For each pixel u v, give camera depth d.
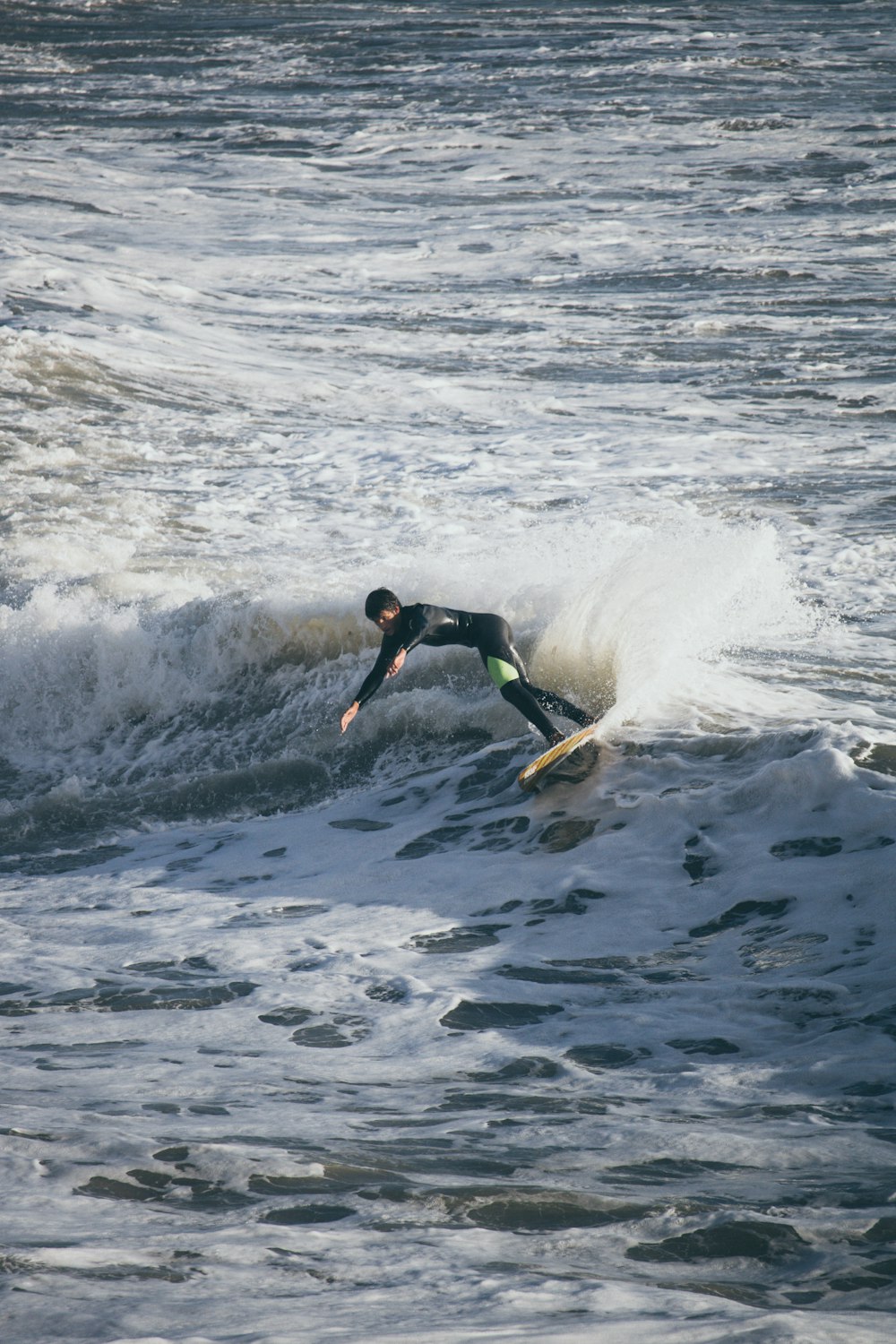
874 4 190.75
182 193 110.19
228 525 46.31
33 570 41.47
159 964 21.67
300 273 88.12
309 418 61.03
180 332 73.44
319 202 108.56
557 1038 17.42
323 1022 18.61
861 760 24.33
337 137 130.38
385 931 22.38
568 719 29.00
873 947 19.08
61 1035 18.55
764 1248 10.61
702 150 122.81
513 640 30.11
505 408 62.72
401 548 42.81
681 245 95.38
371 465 53.78
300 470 53.19
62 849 30.50
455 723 32.53
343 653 36.16
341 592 37.38
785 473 51.56
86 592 39.53
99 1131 13.75
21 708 37.06
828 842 22.44
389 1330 8.51
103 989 20.58
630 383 66.56
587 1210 11.46
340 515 47.28
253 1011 19.22
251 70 159.88
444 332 76.19
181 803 32.34
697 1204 11.53
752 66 154.12
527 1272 9.93
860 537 42.97
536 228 100.06
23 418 58.72
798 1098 14.83
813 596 37.00
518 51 163.25
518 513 46.88
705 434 57.78
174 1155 12.96
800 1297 9.58
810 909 20.56
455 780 29.91
